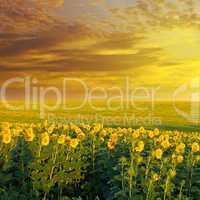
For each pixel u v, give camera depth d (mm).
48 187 10117
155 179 9266
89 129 15023
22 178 10734
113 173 11070
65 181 10883
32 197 10156
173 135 18500
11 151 11773
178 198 9305
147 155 12320
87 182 11250
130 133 15688
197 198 9742
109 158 12078
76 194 11117
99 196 11031
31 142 12242
